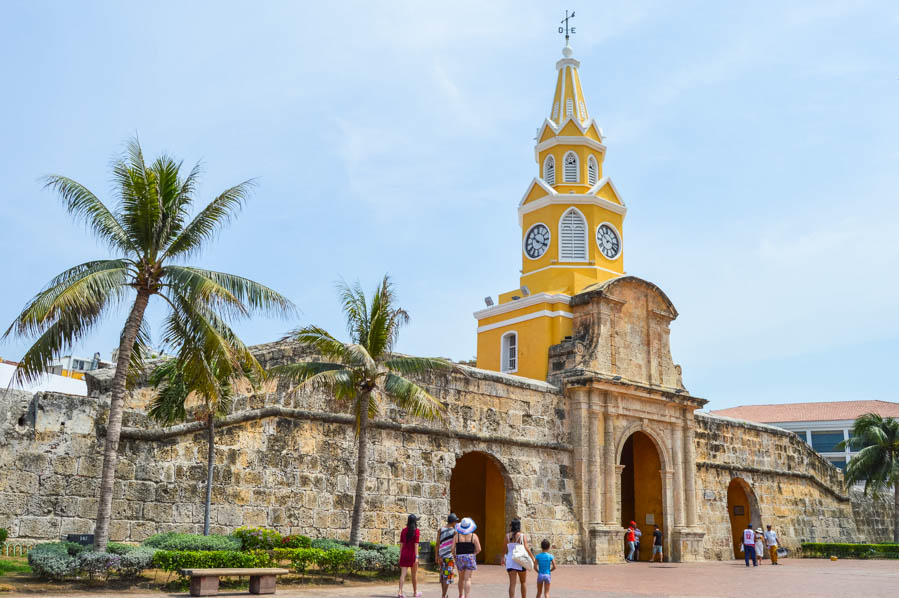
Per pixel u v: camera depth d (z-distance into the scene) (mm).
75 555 19500
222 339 20859
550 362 39156
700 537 40906
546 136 45812
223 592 19359
